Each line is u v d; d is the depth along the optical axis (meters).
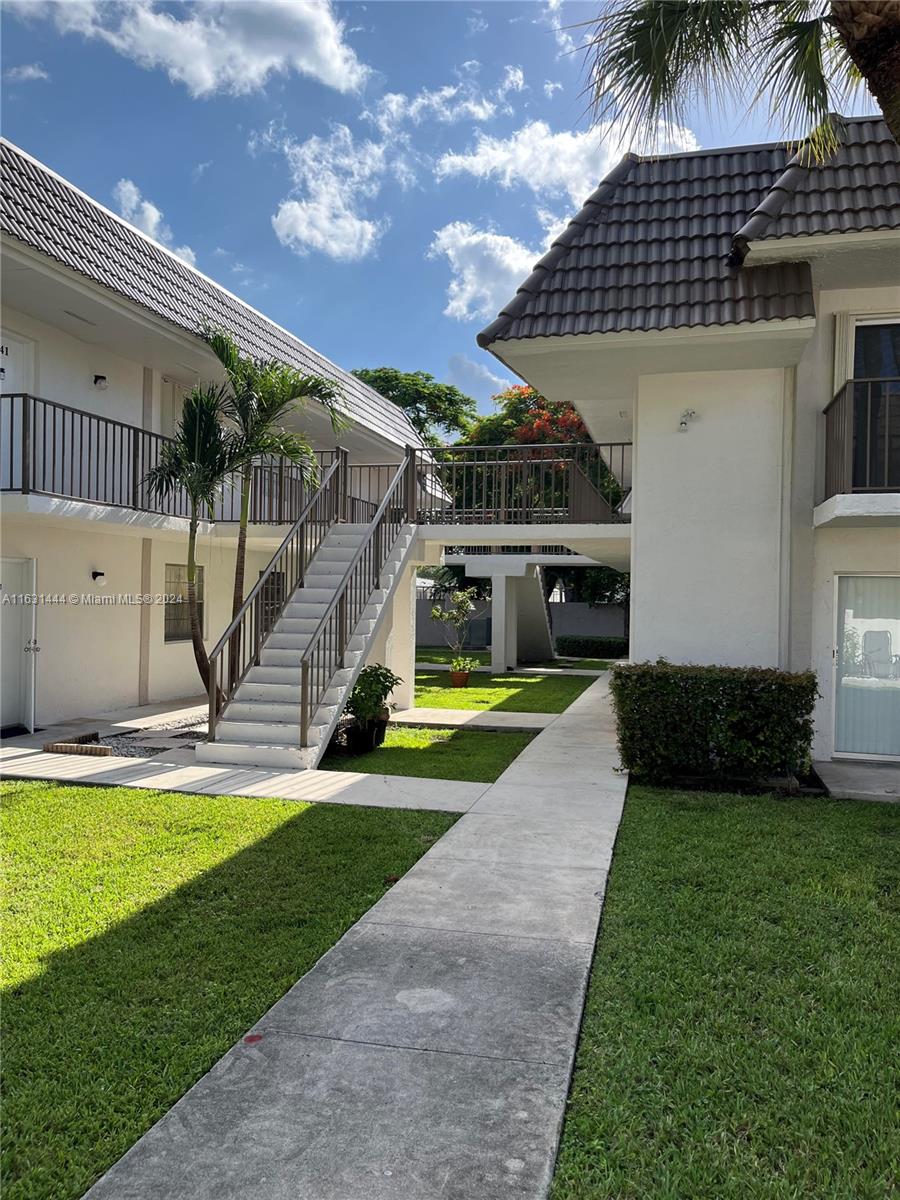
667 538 8.91
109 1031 3.19
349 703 9.77
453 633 28.80
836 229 7.43
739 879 5.00
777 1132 2.58
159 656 13.48
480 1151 2.46
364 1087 2.80
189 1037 3.14
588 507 11.76
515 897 4.67
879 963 3.84
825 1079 2.88
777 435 8.69
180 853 5.48
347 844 5.70
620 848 5.67
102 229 11.04
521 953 3.91
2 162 9.64
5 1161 2.44
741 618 8.73
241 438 10.17
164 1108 2.70
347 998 3.45
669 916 4.40
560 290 8.42
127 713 12.20
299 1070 2.91
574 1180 2.35
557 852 5.54
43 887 4.79
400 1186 2.30
